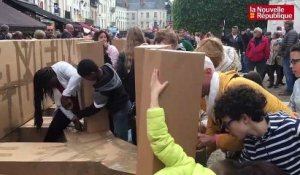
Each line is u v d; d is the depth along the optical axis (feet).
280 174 6.54
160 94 7.22
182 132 7.49
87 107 14.37
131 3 430.20
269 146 7.00
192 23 165.99
